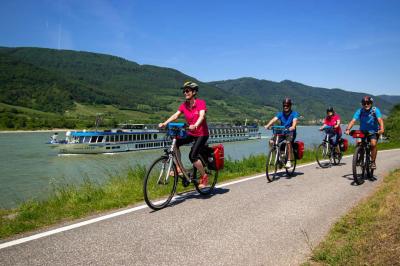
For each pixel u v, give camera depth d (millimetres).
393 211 5395
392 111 49906
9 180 31656
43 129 130375
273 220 5648
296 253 4348
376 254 3854
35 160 47281
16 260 4086
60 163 44188
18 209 6930
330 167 12156
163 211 6145
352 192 7750
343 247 4227
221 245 4586
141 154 53750
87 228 5223
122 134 55844
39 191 25359
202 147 6887
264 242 4699
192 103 6812
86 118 179500
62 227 5289
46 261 4059
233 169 11609
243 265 4020
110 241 4691
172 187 6594
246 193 7656
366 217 5422
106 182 9414
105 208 6438
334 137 12664
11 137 94125
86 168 39594
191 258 4184
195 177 7039
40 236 4891
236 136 88438
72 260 4090
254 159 13773
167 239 4781
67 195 7551
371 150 9258
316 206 6523
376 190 7750
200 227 5281
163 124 6652
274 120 9492
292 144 9742
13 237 4910
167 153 6531
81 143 52750
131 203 6758
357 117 9156
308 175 10219
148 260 4109
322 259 4094
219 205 6570
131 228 5219
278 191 7875
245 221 5586
